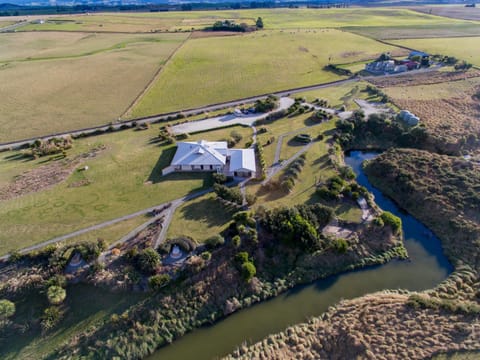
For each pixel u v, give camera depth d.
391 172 72.00
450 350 38.22
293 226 52.28
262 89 125.06
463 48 171.25
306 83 130.88
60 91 124.19
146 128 94.94
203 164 72.62
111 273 46.81
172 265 48.12
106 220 58.59
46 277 46.00
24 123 98.31
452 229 56.81
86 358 39.19
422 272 51.00
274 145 84.31
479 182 64.62
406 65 140.50
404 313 42.78
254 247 51.94
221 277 47.81
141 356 40.09
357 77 135.12
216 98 117.38
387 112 101.12
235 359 39.19
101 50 187.00
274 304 46.66
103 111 106.94
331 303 46.53
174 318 43.53
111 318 42.06
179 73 144.38
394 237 56.34
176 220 58.09
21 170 74.38
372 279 50.06
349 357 38.47
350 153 85.94
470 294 46.06
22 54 178.38
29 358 39.09
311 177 71.19
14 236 55.03
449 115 97.56
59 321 42.12
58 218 59.25
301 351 39.59
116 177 71.62
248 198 62.00
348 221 57.81
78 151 82.62
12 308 41.28
